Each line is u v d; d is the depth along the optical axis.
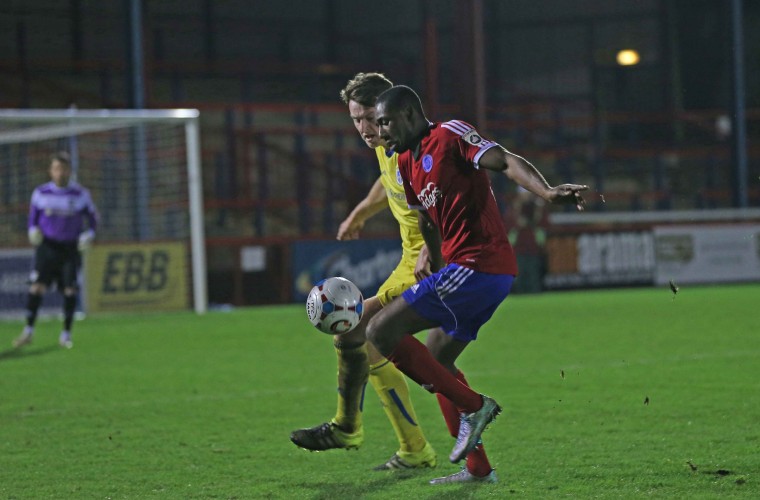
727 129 76.56
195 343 34.22
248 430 18.05
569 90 87.94
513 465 14.56
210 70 73.50
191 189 48.78
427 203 13.23
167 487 13.67
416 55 87.19
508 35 88.38
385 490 13.22
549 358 27.86
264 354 30.52
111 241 48.72
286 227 68.00
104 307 48.28
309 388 23.19
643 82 86.88
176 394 22.64
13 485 13.95
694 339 31.78
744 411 18.61
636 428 17.25
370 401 21.16
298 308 51.62
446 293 12.91
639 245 61.34
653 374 24.06
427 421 18.62
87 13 77.31
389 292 15.02
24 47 75.12
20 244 53.97
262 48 83.50
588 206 73.62
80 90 76.19
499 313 43.97
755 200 77.44
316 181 71.56
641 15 86.81
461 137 12.69
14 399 22.33
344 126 79.06
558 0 87.88
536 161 77.38
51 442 17.19
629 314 41.97
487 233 13.00
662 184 74.62
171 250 49.69
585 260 60.06
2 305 46.97
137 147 51.72
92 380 25.34
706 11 86.31
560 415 18.75
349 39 85.88
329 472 14.49
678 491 12.70
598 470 14.05
